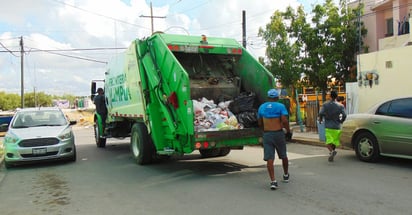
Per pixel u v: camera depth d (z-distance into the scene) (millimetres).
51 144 10398
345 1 20219
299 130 16828
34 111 12023
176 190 7195
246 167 9328
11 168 10461
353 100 14977
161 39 9039
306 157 10516
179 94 8180
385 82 13617
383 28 20625
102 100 14352
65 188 7766
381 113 9305
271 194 6617
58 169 10016
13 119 11602
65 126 11312
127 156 12094
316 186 7086
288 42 20672
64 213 6000
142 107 9656
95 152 13477
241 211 5703
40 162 11344
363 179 7586
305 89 22594
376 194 6445
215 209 5855
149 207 6125
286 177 7430
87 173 9305
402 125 8680
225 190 7035
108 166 10203
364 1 21609
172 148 8758
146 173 8992
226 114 8867
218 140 8148
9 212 6199
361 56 14617
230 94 9945
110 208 6168
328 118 9625
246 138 8508
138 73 9836
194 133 7891
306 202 6055
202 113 8500
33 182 8523
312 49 20516
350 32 20000
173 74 8367
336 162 9586
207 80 9773
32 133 10461
